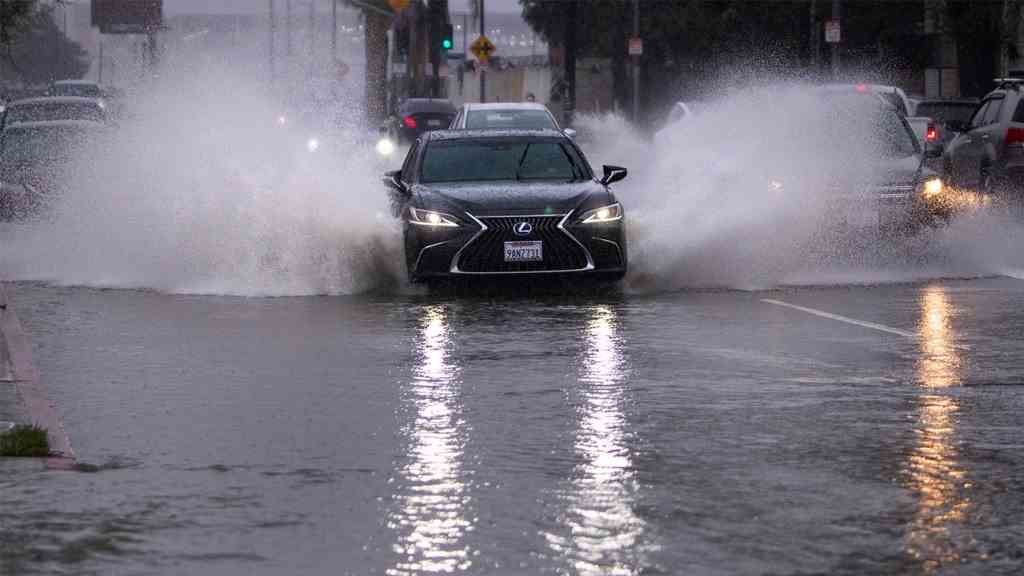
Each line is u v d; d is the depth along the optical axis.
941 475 14.11
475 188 29.08
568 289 29.50
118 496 13.34
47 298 28.36
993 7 89.75
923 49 103.62
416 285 29.28
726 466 14.45
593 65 139.50
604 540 11.94
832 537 12.05
